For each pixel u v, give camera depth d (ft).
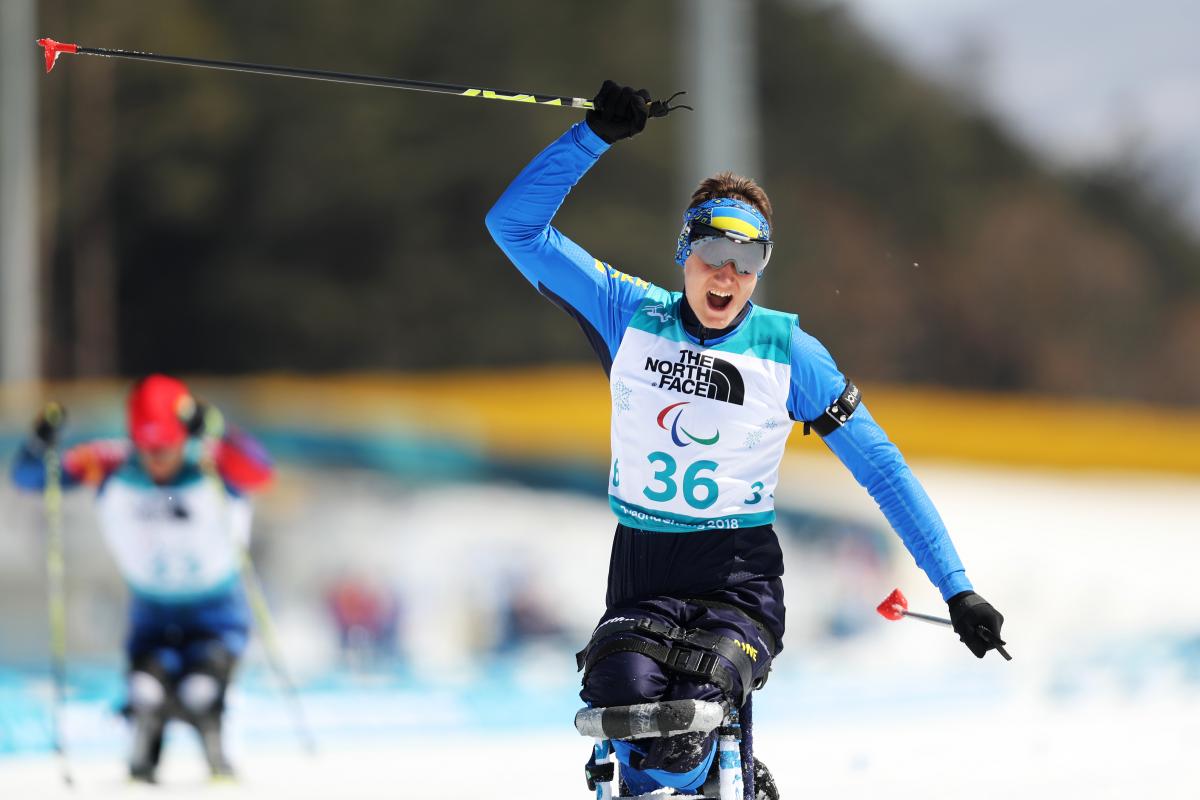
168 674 74.54
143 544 75.46
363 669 155.33
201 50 335.47
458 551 169.78
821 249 378.73
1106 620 196.24
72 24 327.47
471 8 351.46
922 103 410.72
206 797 70.79
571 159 42.16
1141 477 220.64
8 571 150.71
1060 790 72.13
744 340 41.70
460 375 339.36
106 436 165.99
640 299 42.73
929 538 41.55
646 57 361.10
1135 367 409.49
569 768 82.89
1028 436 220.64
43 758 83.97
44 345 326.03
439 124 347.77
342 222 341.82
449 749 91.30
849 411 41.63
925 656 165.58
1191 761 83.66
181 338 338.95
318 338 339.16
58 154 326.44
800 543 173.06
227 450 76.07
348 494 171.83
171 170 331.16
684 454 41.70
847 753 89.25
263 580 163.94
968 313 395.96
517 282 342.44
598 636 41.39
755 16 392.68
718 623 41.16
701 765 40.47
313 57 343.87
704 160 193.36
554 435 183.11
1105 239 427.74
